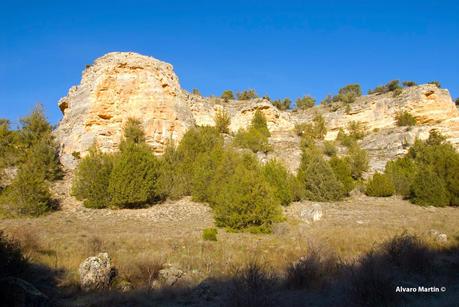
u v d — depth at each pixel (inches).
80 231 769.6
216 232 704.4
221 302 352.8
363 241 611.8
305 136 2192.4
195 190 1170.0
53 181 1300.4
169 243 635.5
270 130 2411.4
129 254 547.2
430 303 331.9
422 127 2026.3
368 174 1604.3
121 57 1775.3
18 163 1350.9
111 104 1667.1
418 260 448.8
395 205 1167.6
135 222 922.7
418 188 1205.7
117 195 1068.5
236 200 817.5
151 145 1620.3
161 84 1758.1
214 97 2819.9
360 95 3147.1
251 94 3009.4
